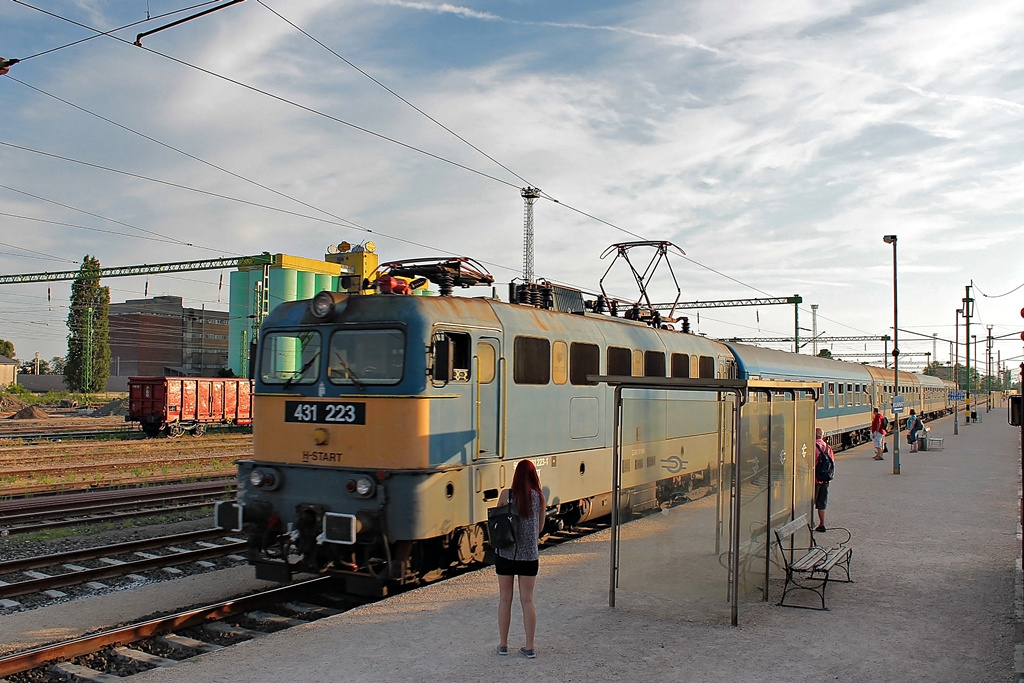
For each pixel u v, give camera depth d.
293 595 9.21
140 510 14.82
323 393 9.40
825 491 12.74
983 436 39.78
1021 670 6.52
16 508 14.27
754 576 9.03
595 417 12.66
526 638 6.91
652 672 6.51
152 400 32.06
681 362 16.08
